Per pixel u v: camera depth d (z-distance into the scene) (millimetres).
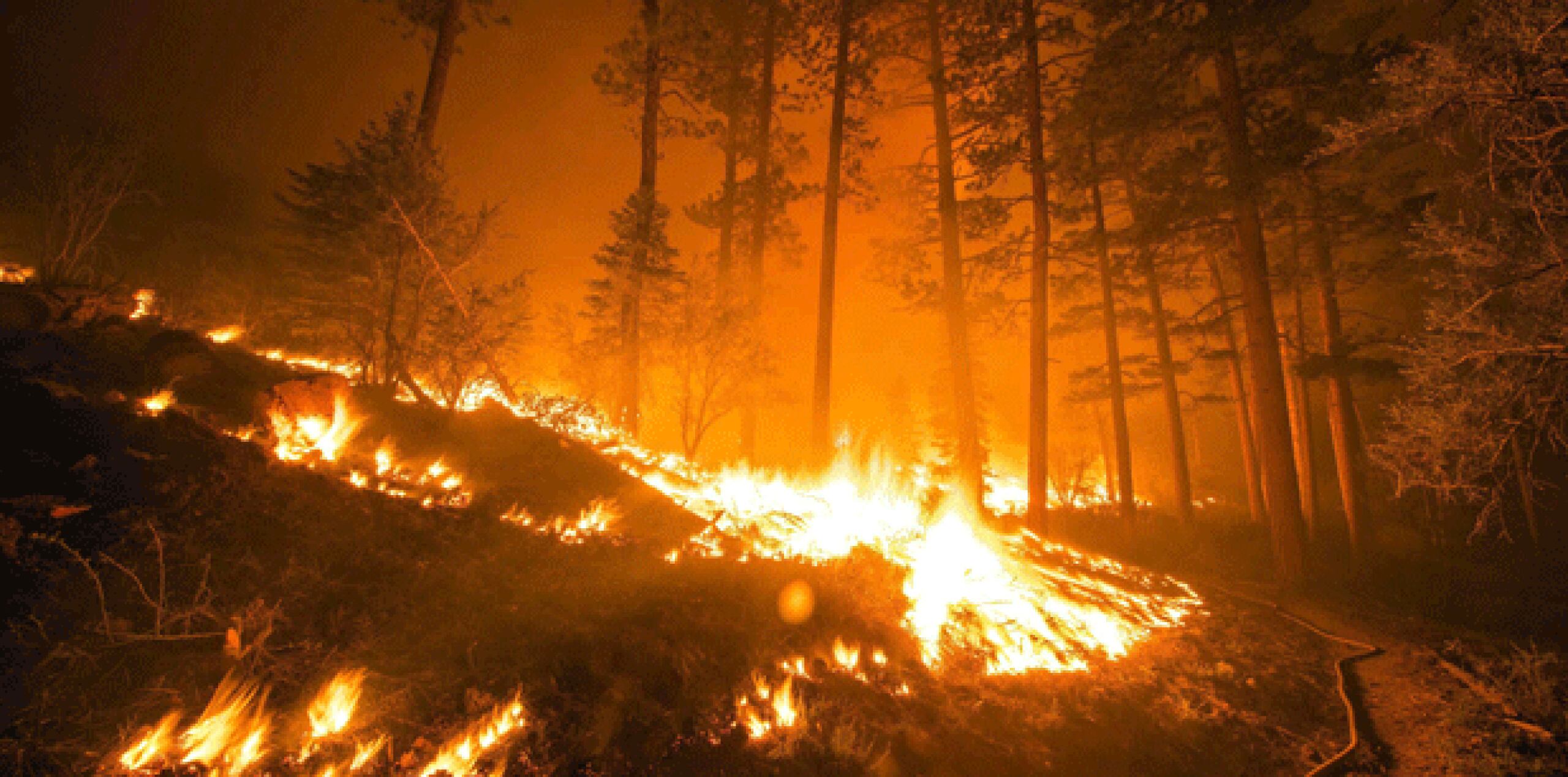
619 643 4691
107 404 4996
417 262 8984
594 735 3871
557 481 7672
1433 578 14734
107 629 3426
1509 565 17188
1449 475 6742
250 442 5438
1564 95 5227
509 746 3623
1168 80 14281
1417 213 12414
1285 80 12812
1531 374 6148
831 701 4941
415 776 3307
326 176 9188
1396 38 11242
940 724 5074
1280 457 12164
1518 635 10070
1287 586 11672
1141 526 18188
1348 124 6016
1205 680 6941
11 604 3346
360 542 4910
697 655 4883
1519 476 6562
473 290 8828
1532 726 5660
